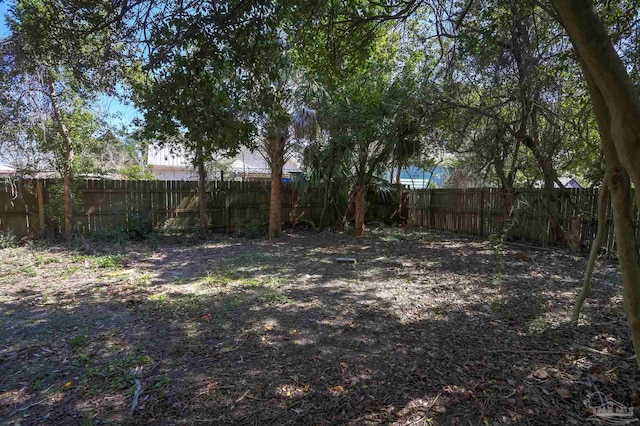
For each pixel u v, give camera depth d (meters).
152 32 2.75
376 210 12.56
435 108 7.84
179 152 9.66
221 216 10.33
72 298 4.43
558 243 7.82
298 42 4.16
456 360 2.85
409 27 6.73
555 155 7.77
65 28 2.87
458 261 6.65
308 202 11.35
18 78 5.93
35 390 2.48
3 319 3.75
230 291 4.71
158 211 9.63
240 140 3.13
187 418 2.18
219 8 2.71
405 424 2.12
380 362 2.83
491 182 9.48
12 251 7.32
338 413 2.22
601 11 4.06
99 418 2.18
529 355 2.92
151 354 2.98
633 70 4.32
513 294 4.57
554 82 6.21
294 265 6.30
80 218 8.78
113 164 10.45
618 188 1.78
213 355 2.96
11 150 7.10
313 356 2.94
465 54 5.07
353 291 4.73
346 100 8.25
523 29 5.65
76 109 7.83
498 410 2.24
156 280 5.28
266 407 2.28
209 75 2.91
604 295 4.47
